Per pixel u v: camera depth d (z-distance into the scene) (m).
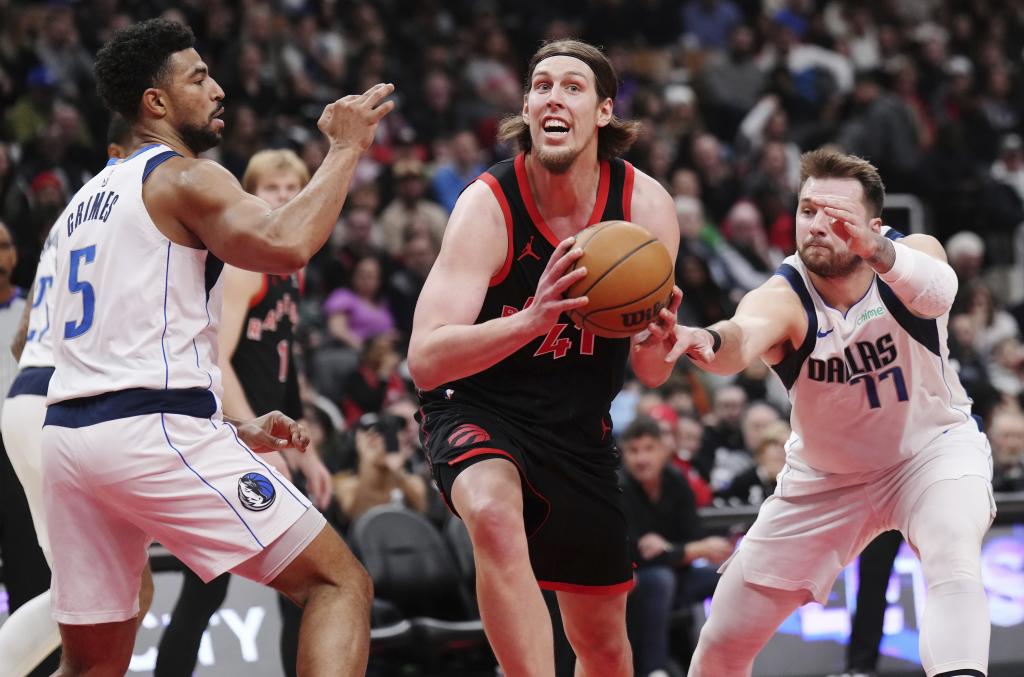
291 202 5.23
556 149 5.59
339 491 10.47
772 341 5.86
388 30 21.23
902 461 6.20
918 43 23.22
